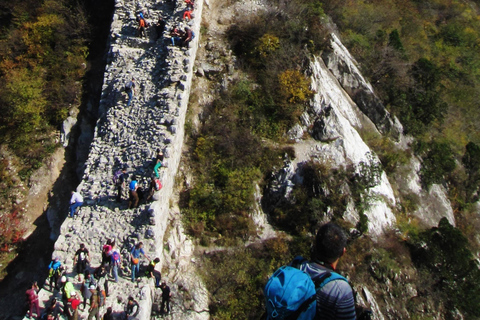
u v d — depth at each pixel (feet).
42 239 66.28
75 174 71.26
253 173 67.21
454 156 90.17
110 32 79.46
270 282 11.41
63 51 81.25
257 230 63.82
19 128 73.15
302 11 84.02
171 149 60.13
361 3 104.68
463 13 124.88
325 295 10.93
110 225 54.08
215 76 74.74
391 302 62.54
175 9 77.30
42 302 47.60
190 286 55.98
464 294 65.36
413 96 89.97
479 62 111.86
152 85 68.90
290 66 76.28
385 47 90.58
